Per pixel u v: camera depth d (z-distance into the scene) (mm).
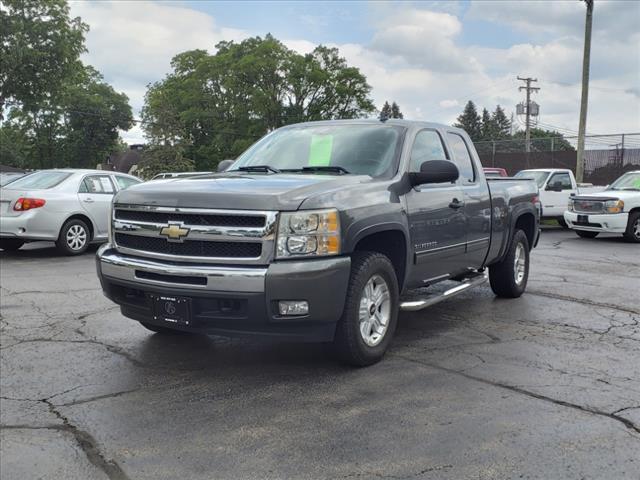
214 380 4520
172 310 4406
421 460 3260
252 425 3711
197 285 4262
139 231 4629
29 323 6195
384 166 5316
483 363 4945
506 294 7660
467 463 3225
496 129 129250
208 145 58125
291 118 56375
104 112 69312
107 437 3557
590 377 4613
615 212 14969
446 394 4227
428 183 5352
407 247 5203
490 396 4191
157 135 40750
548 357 5133
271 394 4227
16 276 9062
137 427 3691
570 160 31422
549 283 8875
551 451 3365
